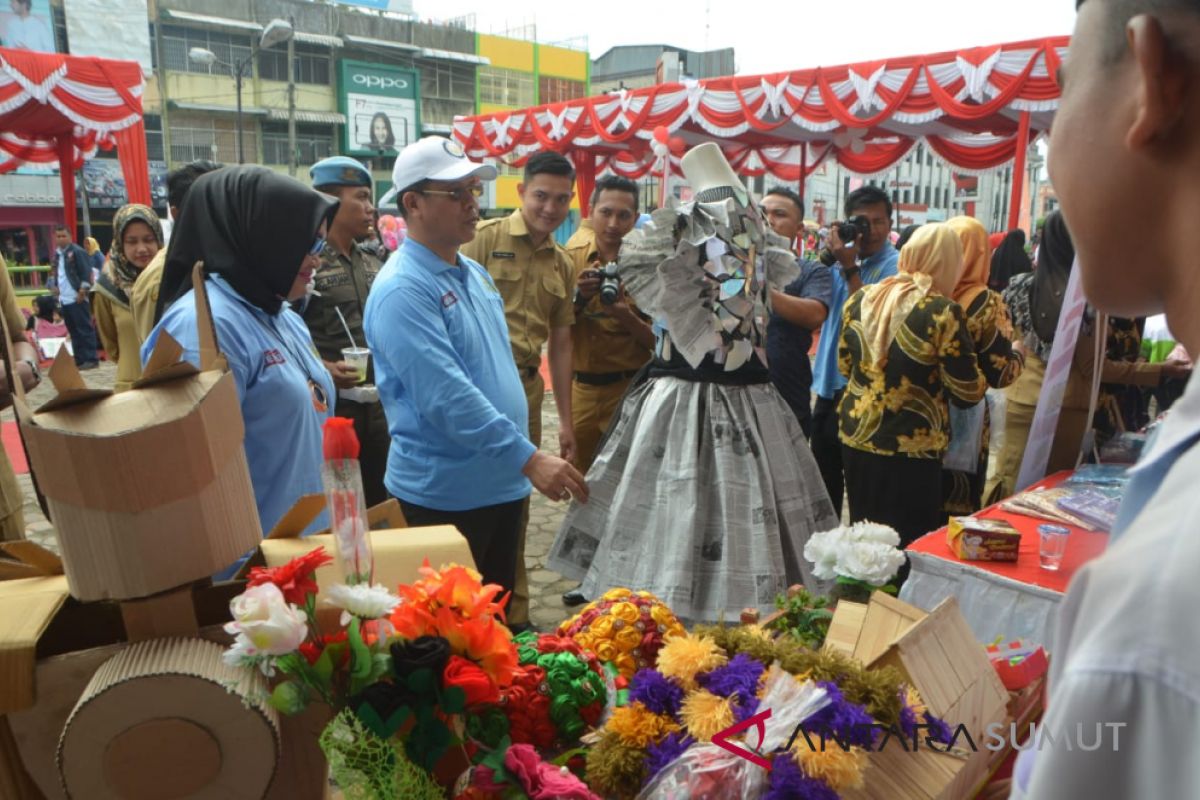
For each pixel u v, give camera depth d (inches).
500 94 1376.7
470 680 35.7
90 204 869.8
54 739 36.4
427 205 91.5
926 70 236.5
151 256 142.3
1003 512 90.4
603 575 107.2
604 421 154.6
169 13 999.6
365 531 39.0
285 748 38.4
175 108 1024.9
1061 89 22.4
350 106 1169.4
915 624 52.0
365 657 35.6
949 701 50.1
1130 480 19.6
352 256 139.9
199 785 34.4
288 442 73.0
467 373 94.1
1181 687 14.6
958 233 114.8
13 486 96.2
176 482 35.9
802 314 141.5
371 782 35.7
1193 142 19.0
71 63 303.0
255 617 33.8
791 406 152.6
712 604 101.0
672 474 104.3
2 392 84.1
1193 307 19.7
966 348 107.0
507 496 97.9
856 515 118.5
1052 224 127.5
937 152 333.4
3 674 35.1
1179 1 18.5
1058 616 18.3
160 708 33.6
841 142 342.0
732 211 106.7
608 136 332.8
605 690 49.5
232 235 72.3
